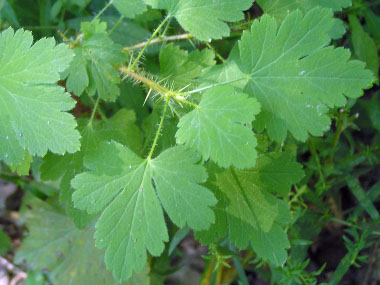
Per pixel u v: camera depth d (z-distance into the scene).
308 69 0.15
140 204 0.15
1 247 0.27
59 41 0.24
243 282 0.22
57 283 0.24
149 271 0.23
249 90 0.15
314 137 0.22
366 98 0.25
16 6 0.25
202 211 0.14
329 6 0.17
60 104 0.14
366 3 0.23
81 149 0.18
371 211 0.21
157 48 0.22
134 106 0.24
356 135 0.25
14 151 0.15
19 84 0.14
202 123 0.14
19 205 0.29
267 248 0.16
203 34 0.16
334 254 0.24
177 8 0.16
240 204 0.17
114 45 0.17
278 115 0.15
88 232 0.25
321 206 0.22
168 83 0.18
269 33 0.15
